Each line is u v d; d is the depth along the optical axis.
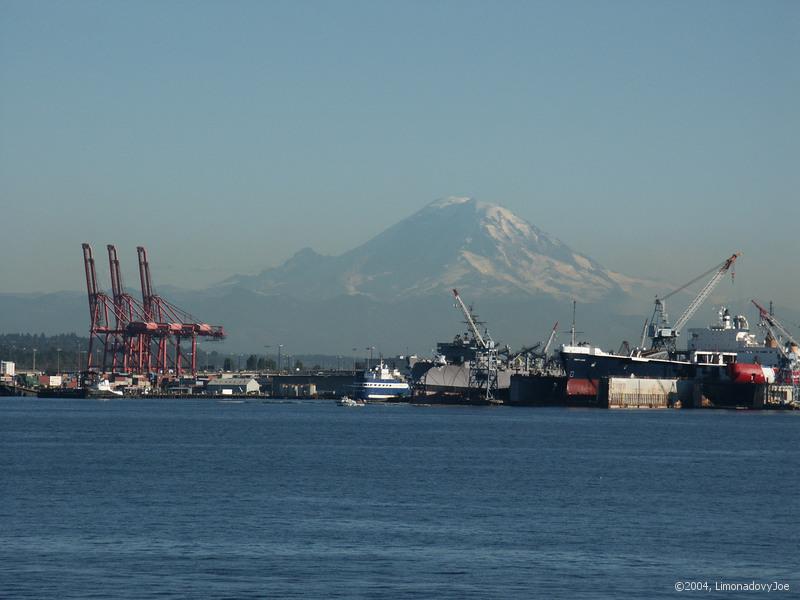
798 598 158.88
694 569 176.38
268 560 178.88
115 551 185.00
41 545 189.88
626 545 196.12
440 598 156.50
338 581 165.12
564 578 168.88
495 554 185.62
